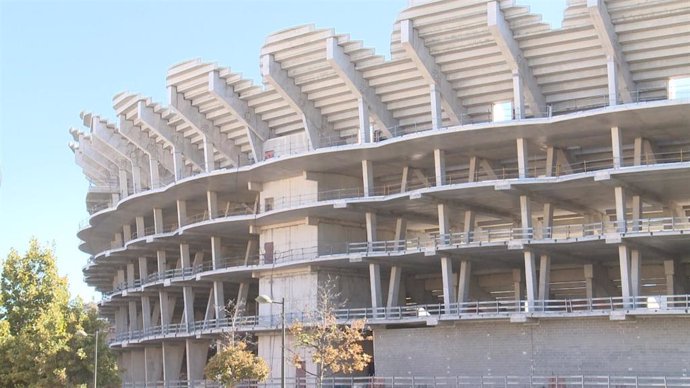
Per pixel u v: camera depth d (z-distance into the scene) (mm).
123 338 85375
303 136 65062
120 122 74625
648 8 50781
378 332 60781
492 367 55750
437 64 57250
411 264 62938
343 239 66062
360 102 59781
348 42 58344
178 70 66000
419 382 57625
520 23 53562
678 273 59656
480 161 60906
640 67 53906
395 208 62344
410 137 57000
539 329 54594
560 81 56125
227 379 56125
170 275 78625
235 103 65188
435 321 56844
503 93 57562
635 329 51656
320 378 54375
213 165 68625
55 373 53781
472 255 59125
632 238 52156
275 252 67000
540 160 61312
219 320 68812
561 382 52438
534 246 55312
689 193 56531
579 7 52312
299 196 65438
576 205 60219
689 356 49906
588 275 61562
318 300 63531
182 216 74562
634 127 53438
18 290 58156
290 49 60312
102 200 92562
